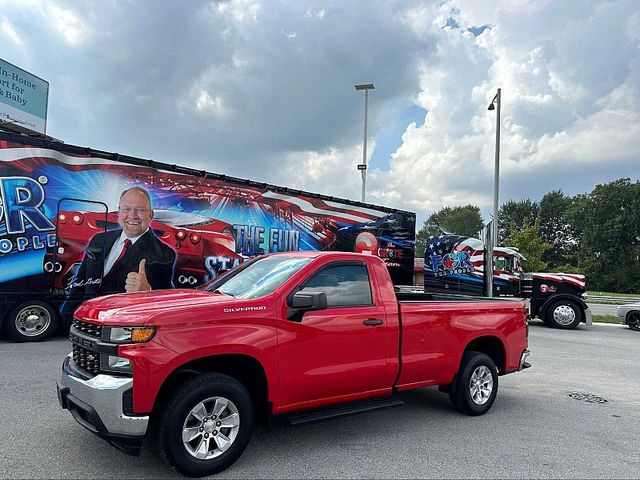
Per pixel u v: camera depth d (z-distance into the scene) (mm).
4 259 8539
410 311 5426
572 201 82875
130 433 3664
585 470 4422
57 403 5613
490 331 6254
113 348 3736
